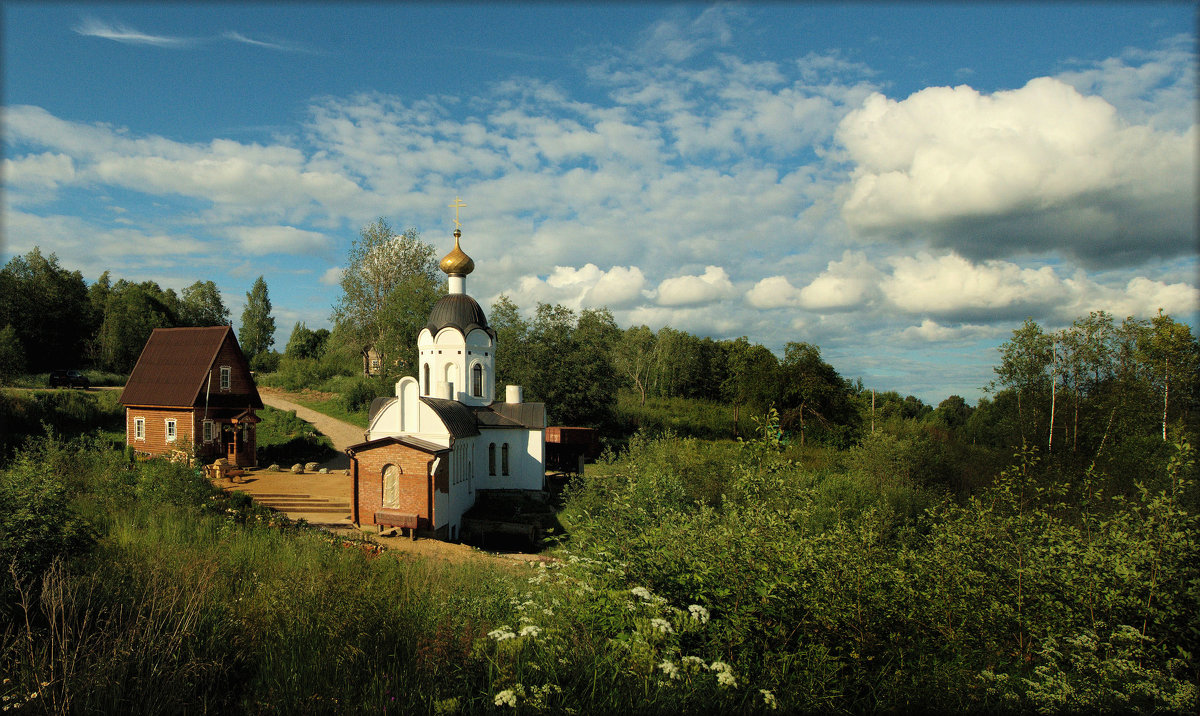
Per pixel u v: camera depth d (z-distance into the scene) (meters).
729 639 7.23
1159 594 7.49
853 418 55.88
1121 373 34.53
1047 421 36.12
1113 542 8.23
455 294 37.97
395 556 15.35
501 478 35.00
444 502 26.45
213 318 93.06
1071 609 7.82
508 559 21.45
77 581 8.62
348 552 14.50
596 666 6.79
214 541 15.34
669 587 7.97
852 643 7.42
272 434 44.16
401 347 58.12
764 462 13.84
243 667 7.74
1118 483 25.12
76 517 10.96
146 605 8.65
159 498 19.25
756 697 6.57
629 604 7.23
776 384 55.00
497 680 6.43
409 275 65.88
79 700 6.39
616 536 9.90
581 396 55.66
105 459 23.78
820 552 8.02
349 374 76.50
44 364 68.44
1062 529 8.72
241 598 9.62
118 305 71.50
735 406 68.12
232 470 33.22
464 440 30.53
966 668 7.40
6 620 8.02
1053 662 7.12
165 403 36.00
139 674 6.87
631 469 26.22
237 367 38.59
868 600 7.65
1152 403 32.88
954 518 10.36
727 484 23.56
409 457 25.36
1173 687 6.43
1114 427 33.38
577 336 59.19
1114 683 6.60
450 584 12.27
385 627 8.18
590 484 27.27
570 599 8.16
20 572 8.66
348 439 47.75
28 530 9.39
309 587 9.36
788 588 7.53
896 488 27.28
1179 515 7.77
